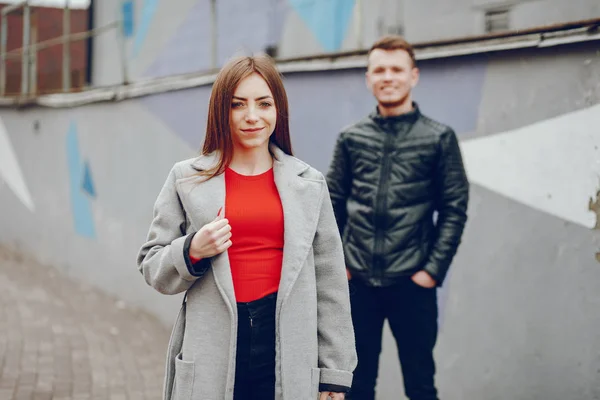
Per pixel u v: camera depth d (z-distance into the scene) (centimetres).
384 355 471
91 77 1230
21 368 552
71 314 741
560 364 381
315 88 527
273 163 258
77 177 905
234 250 246
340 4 746
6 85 1263
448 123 435
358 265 362
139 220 763
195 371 241
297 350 246
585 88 368
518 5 575
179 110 691
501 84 407
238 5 883
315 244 260
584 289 371
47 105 967
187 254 236
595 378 366
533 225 392
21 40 1286
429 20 655
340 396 257
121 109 796
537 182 390
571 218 375
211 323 243
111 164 821
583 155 370
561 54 378
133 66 1098
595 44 363
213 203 246
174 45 997
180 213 253
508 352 405
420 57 445
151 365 577
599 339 364
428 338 360
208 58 930
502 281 408
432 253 354
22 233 1071
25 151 1051
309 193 255
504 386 407
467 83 425
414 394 362
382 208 357
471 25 614
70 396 497
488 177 415
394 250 356
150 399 497
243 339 243
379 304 367
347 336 259
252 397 247
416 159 355
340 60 502
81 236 902
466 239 426
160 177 725
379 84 359
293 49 806
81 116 890
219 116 250
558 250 382
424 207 358
